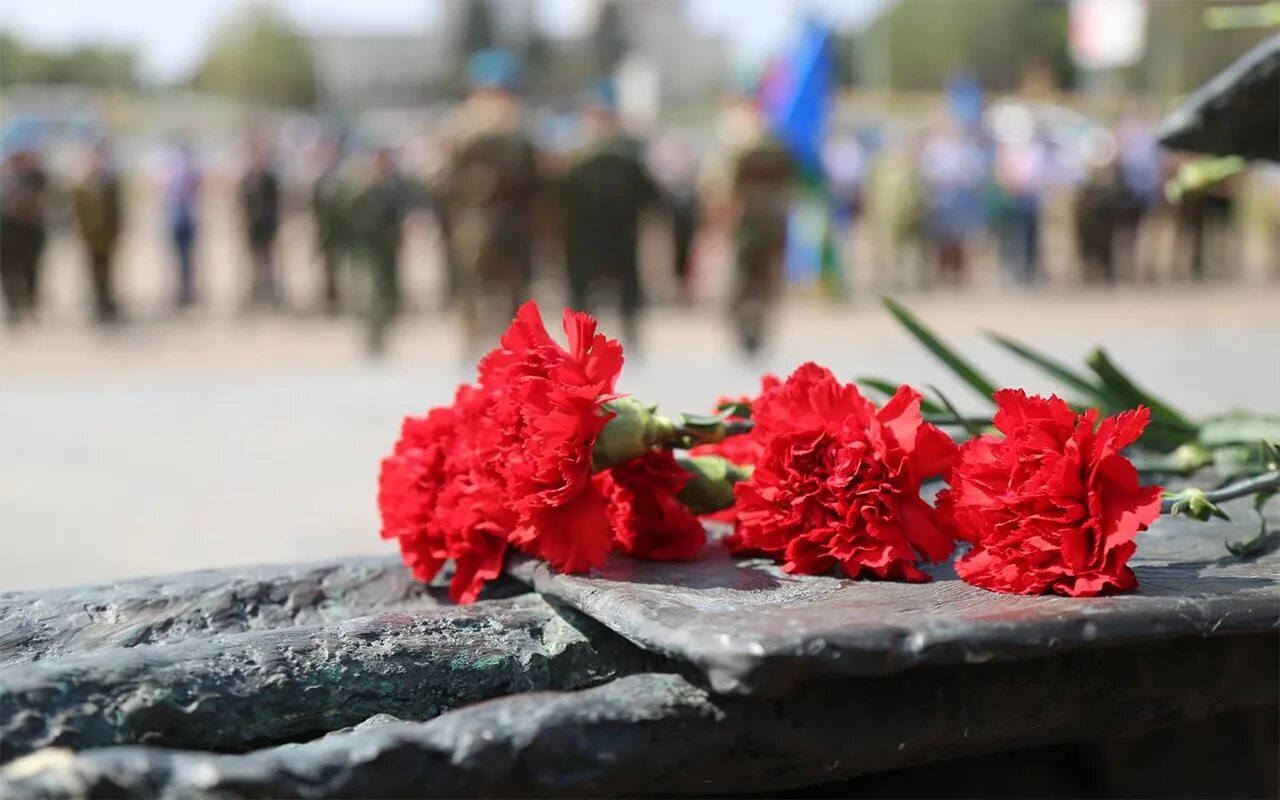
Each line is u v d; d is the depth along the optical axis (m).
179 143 14.70
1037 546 1.39
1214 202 17.39
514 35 59.81
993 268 18.66
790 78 13.96
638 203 10.18
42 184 12.82
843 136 21.59
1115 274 17.28
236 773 1.04
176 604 1.60
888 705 1.29
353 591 1.69
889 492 1.52
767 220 9.73
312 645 1.39
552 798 1.17
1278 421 1.90
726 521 1.82
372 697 1.38
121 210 13.26
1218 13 2.13
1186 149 1.99
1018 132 22.03
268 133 15.17
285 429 6.80
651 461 1.65
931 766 1.61
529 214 9.09
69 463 5.91
